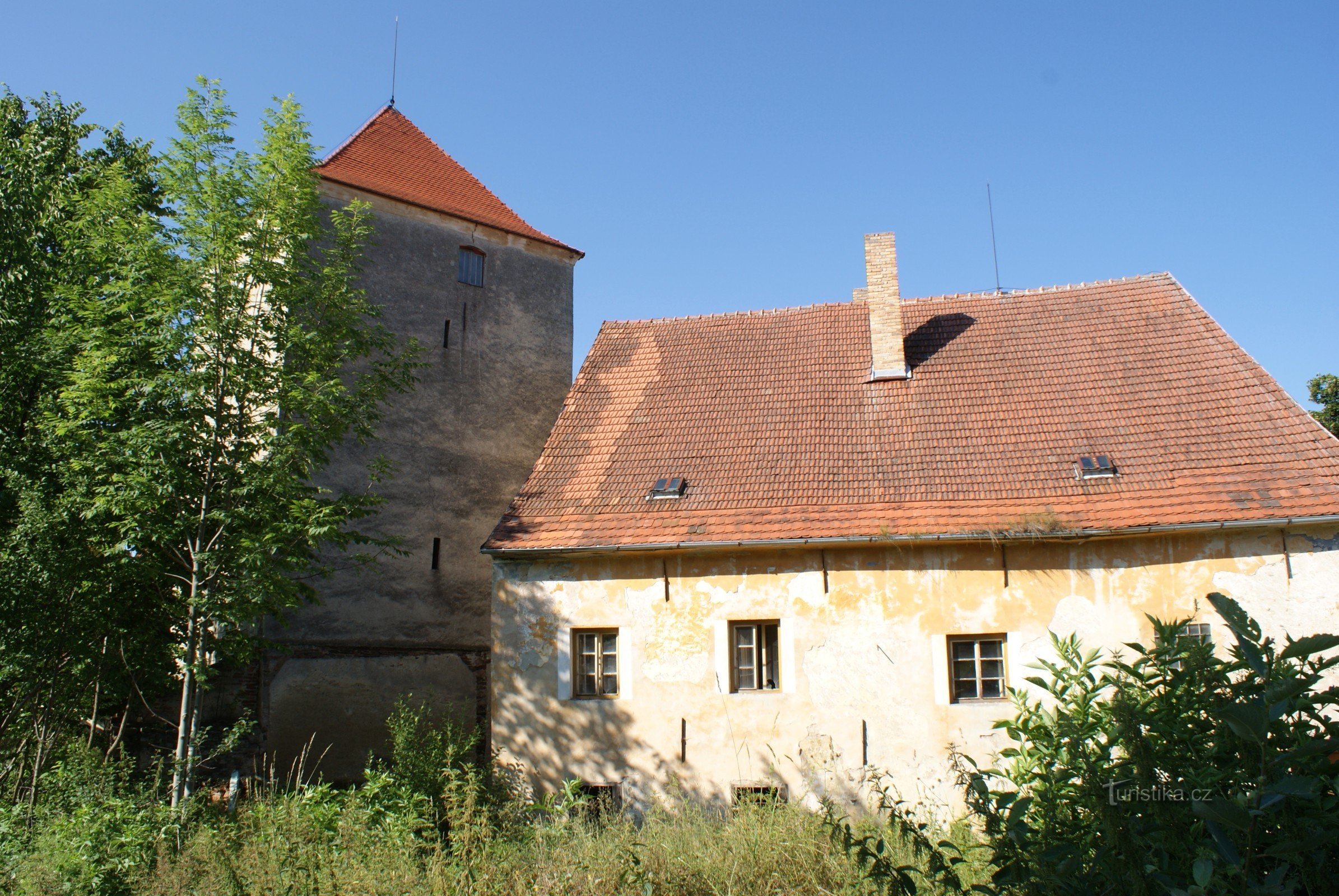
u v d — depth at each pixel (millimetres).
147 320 13836
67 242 15203
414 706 18625
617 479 16672
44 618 13805
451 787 11539
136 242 14094
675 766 14664
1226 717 3812
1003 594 14227
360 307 15625
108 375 13977
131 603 14922
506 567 15883
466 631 19797
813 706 14469
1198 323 16719
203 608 13523
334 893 8695
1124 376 16250
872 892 7348
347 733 17766
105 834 11070
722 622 14969
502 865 8891
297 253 15070
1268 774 3865
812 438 16609
